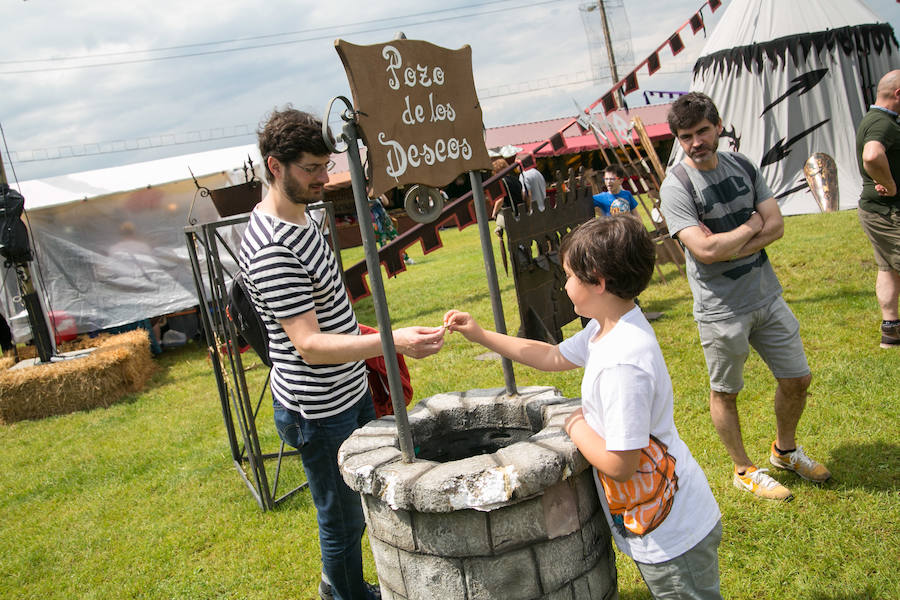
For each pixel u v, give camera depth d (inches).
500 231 148.4
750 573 100.7
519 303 146.0
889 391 149.3
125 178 365.7
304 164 79.7
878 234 166.4
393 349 69.1
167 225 362.3
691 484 66.4
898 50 411.2
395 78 69.6
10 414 267.0
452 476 62.0
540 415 82.0
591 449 62.1
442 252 576.4
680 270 302.5
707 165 111.0
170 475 178.9
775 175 399.2
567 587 66.5
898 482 115.3
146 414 247.3
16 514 169.0
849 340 185.5
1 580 135.4
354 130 65.3
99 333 365.7
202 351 359.3
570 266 66.1
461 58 80.8
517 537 63.5
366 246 67.5
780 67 387.5
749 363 180.7
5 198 276.5
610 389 61.1
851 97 383.6
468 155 80.4
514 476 60.7
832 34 381.1
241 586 120.1
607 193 278.2
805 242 309.3
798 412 117.0
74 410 269.1
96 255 350.9
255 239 82.4
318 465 91.0
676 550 64.9
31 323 292.5
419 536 65.9
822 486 118.5
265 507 149.0
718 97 412.5
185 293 366.3
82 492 177.0
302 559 126.1
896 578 93.4
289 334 80.8
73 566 137.3
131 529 149.6
